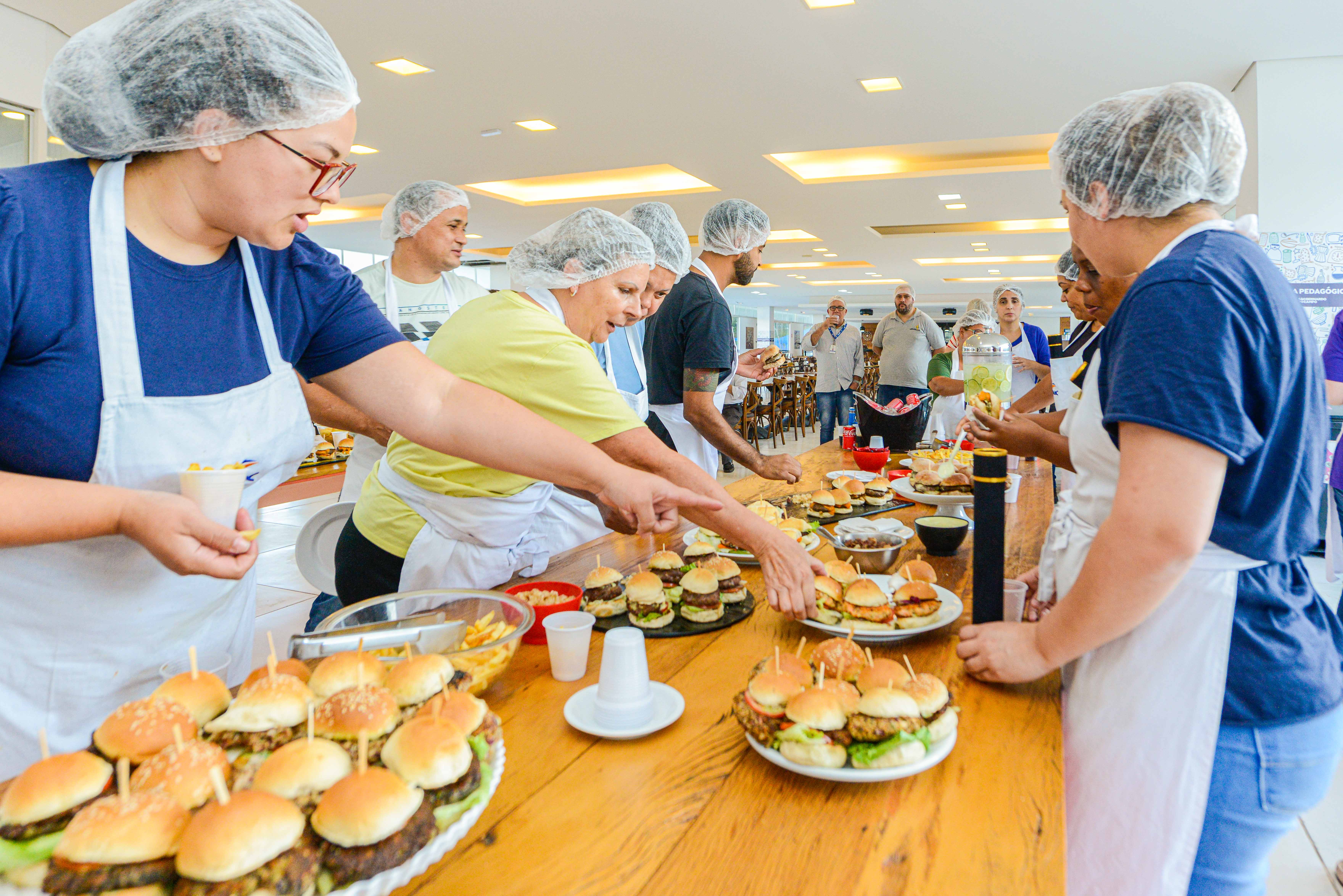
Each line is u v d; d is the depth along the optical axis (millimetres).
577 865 660
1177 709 929
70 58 840
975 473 1091
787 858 666
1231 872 985
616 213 8719
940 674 1056
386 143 6410
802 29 4234
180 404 984
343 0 3955
